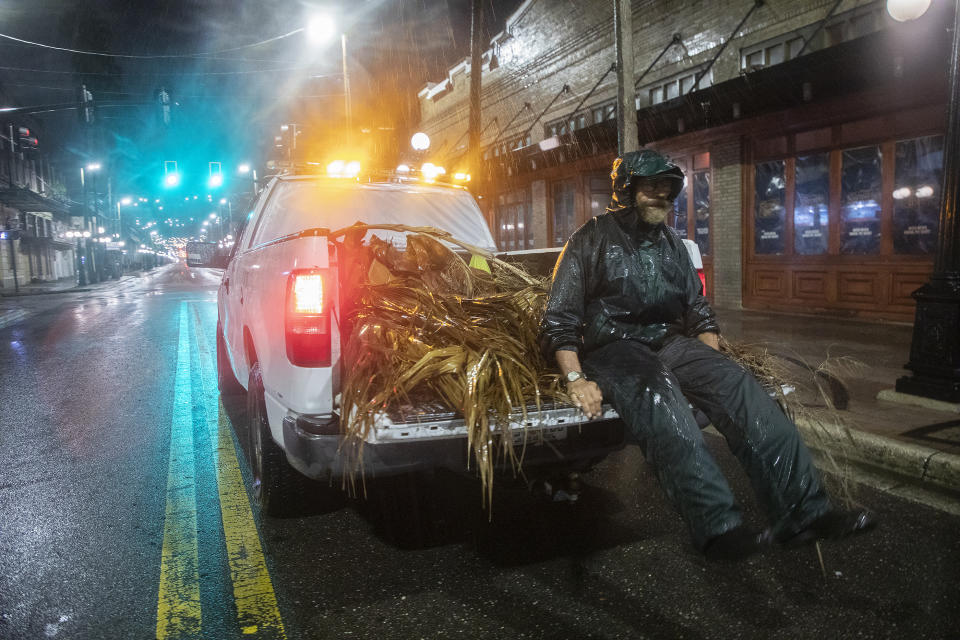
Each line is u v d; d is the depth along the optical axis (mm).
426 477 4062
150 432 5211
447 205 5344
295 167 5219
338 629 2430
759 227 11539
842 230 10055
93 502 3742
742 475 3971
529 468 3117
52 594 2713
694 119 11469
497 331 3039
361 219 4984
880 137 9320
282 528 3355
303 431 2740
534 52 18547
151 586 2773
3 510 3637
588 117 16438
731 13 12031
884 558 2883
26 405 6266
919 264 8977
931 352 4965
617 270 2727
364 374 2637
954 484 3688
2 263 37844
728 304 12148
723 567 2854
